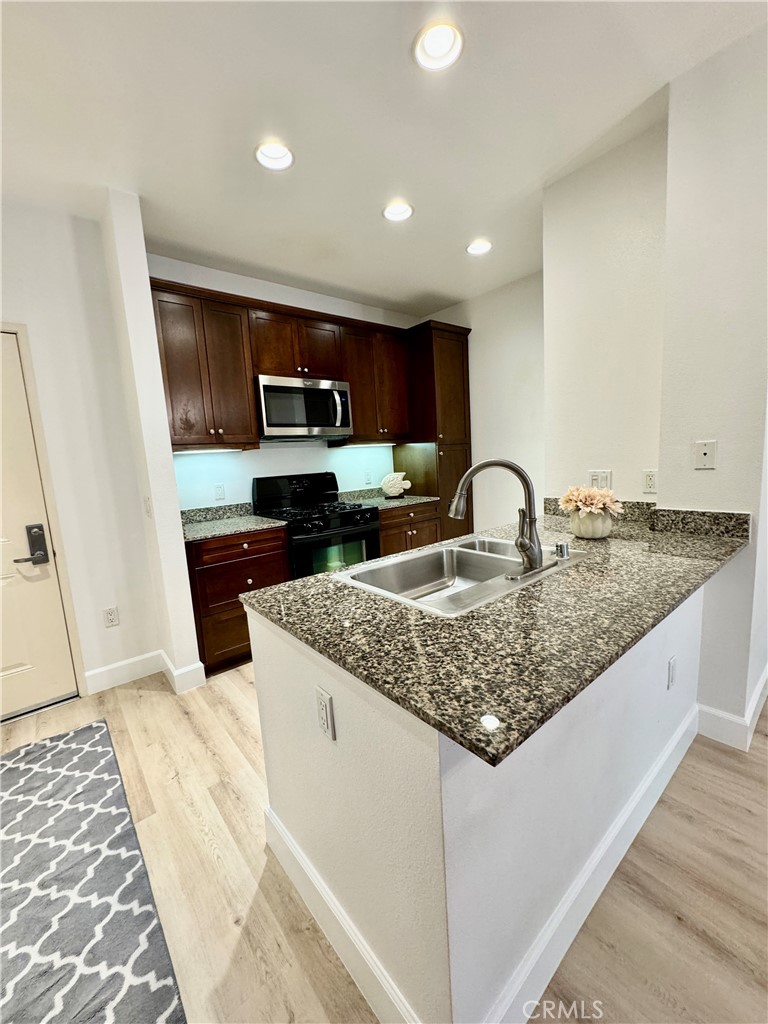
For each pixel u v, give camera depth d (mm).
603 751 1188
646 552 1520
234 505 3188
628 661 1263
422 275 3172
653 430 1886
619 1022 936
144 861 1395
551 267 2111
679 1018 938
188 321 2576
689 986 992
